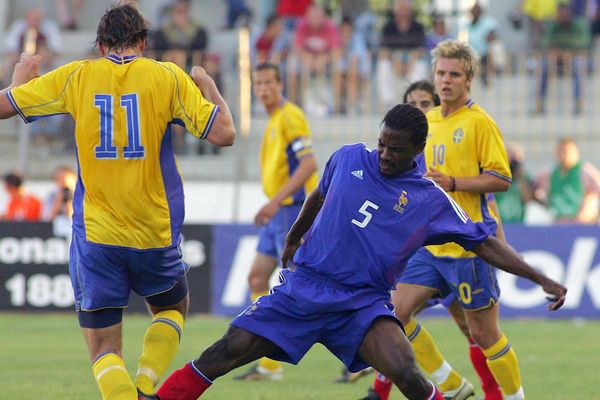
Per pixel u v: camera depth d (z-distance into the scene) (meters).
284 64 57.47
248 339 18.70
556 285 19.42
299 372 32.91
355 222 18.81
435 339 40.94
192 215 56.50
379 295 18.94
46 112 19.25
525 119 58.12
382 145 18.62
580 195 50.69
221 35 64.56
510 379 24.33
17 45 64.31
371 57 58.16
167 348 20.00
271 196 33.28
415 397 18.36
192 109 19.17
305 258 19.08
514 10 67.31
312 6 60.81
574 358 35.88
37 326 45.00
